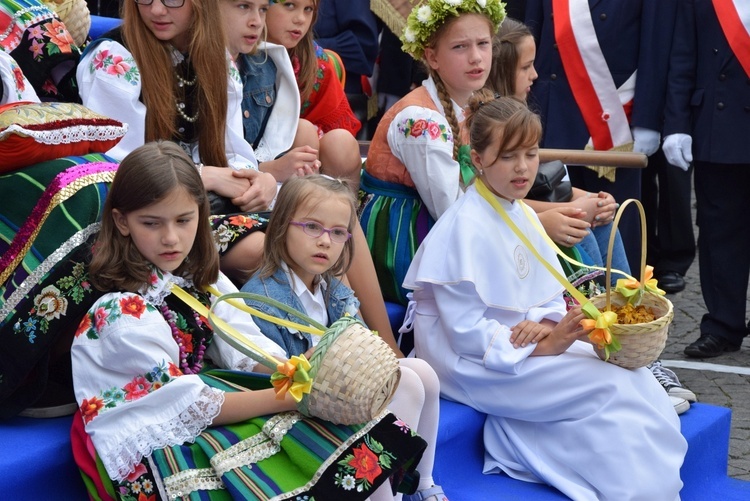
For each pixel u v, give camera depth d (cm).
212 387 679
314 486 648
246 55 1009
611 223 1047
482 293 868
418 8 1013
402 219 1015
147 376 664
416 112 991
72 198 719
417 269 903
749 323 1402
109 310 670
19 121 721
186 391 658
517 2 1487
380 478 659
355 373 653
